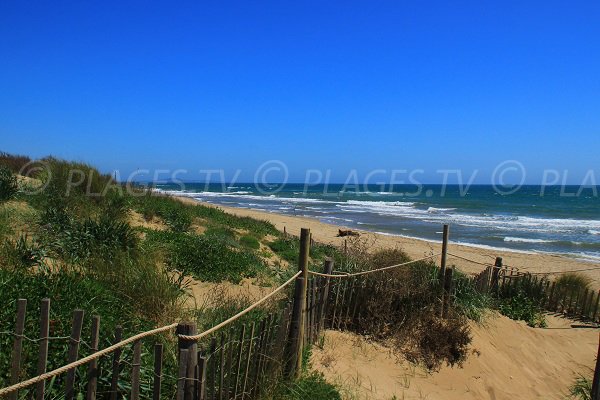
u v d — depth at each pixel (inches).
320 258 516.4
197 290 308.0
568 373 332.5
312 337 248.8
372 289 293.6
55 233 302.7
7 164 624.4
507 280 466.6
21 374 147.4
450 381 267.0
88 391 133.1
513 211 1943.9
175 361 179.3
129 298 224.2
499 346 328.2
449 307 319.0
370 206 2095.2
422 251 786.8
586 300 449.1
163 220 490.3
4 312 171.6
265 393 188.5
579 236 1167.0
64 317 179.0
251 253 435.5
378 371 251.6
